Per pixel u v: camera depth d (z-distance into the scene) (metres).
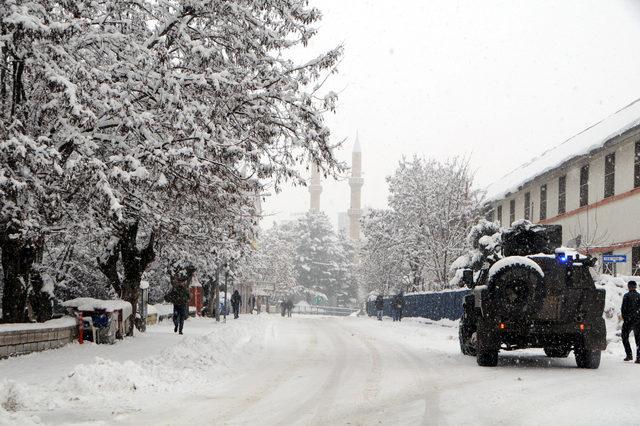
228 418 8.43
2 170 13.85
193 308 46.62
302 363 15.51
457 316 37.59
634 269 29.88
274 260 106.06
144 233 25.52
